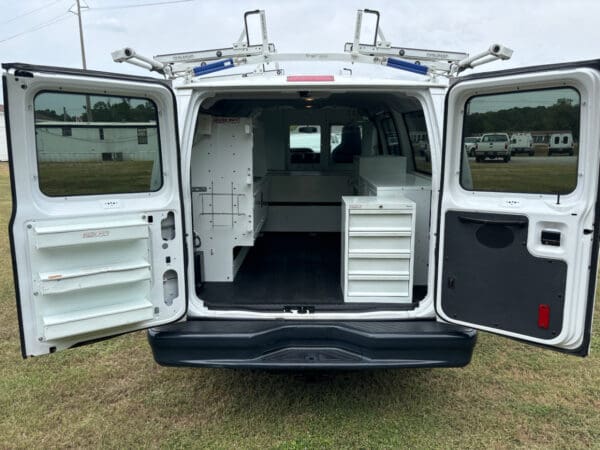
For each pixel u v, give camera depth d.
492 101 2.50
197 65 3.23
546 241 2.42
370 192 3.93
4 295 5.32
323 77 3.05
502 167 2.54
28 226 2.36
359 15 3.25
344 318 2.86
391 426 2.96
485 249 2.60
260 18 3.27
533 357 3.88
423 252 3.58
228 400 3.26
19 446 2.76
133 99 2.57
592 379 3.52
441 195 2.71
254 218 3.90
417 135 4.34
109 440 2.82
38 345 2.43
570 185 2.35
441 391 3.38
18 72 2.21
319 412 3.12
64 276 2.42
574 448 2.75
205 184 3.60
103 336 2.62
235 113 4.71
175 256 2.76
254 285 3.71
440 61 3.07
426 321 2.86
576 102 2.27
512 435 2.87
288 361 2.71
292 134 5.88
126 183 2.63
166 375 3.60
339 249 4.98
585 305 2.36
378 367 2.68
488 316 2.63
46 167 2.41
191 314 2.89
